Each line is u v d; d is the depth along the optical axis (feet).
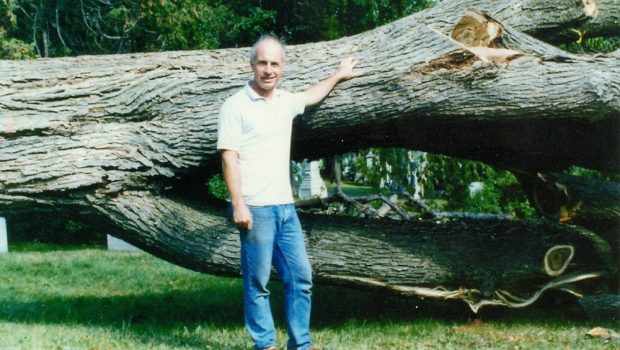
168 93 19.76
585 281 21.70
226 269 19.94
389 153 31.04
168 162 19.62
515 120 19.02
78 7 64.90
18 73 20.43
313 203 28.27
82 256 45.21
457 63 18.45
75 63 20.81
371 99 18.74
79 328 19.86
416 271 20.36
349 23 70.08
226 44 74.84
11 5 59.93
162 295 27.91
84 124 19.93
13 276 35.37
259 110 15.37
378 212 28.68
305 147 21.93
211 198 21.52
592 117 18.78
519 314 22.44
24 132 19.54
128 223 19.85
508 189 30.89
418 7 67.05
